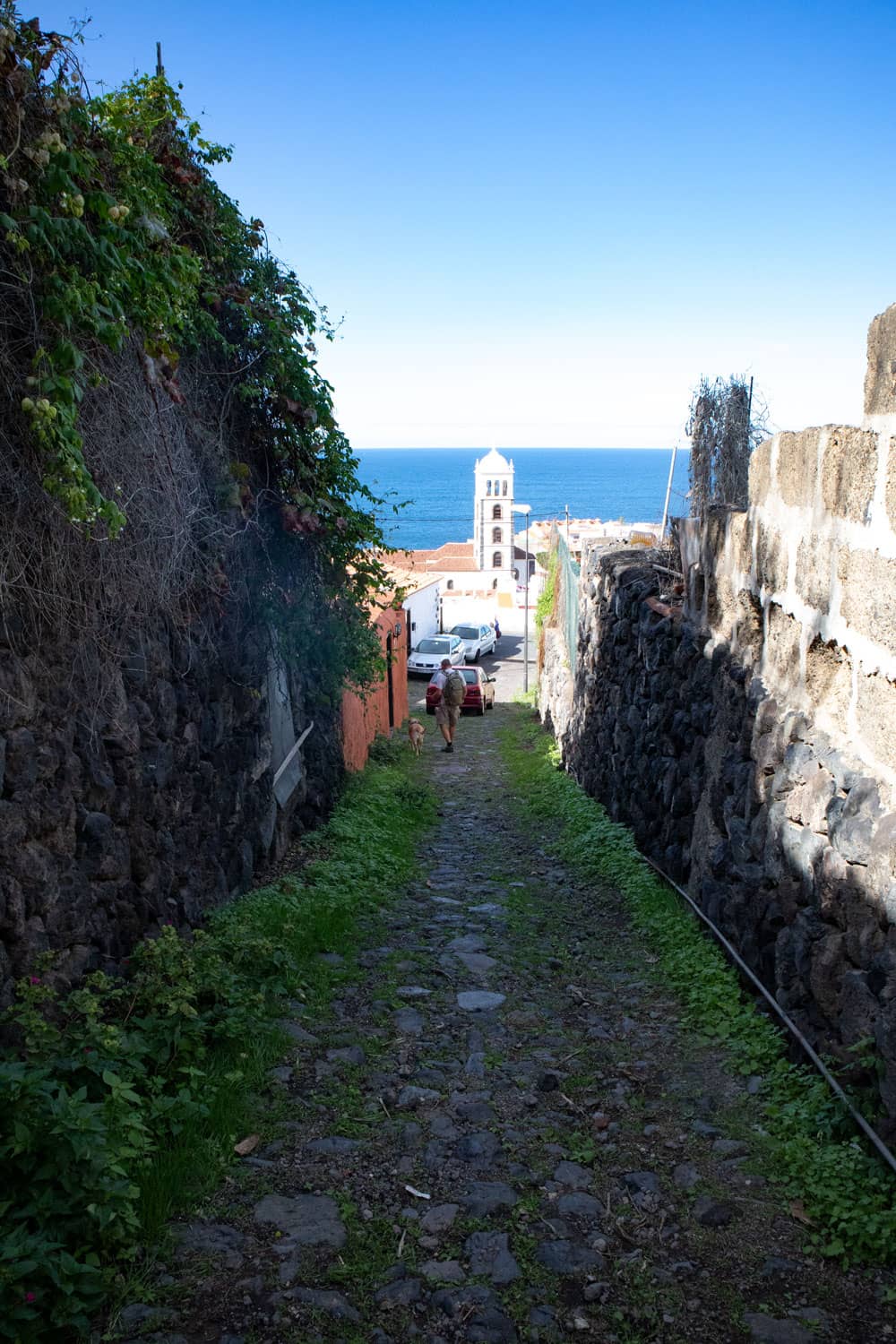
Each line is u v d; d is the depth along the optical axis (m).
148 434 4.82
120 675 4.66
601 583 11.72
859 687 4.07
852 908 3.89
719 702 6.46
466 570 63.47
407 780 13.65
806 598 4.77
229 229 6.25
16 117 3.49
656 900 7.12
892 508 3.67
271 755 7.77
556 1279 3.09
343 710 12.15
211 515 5.89
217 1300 2.94
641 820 8.88
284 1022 4.95
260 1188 3.53
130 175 4.48
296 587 7.98
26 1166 2.91
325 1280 3.05
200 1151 3.64
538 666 23.92
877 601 3.83
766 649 5.57
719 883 6.06
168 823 5.38
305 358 6.93
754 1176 3.61
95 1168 2.96
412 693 33.38
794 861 4.70
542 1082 4.46
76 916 4.19
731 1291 3.00
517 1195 3.55
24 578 3.77
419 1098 4.29
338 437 7.59
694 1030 4.98
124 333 4.11
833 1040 4.04
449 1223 3.37
